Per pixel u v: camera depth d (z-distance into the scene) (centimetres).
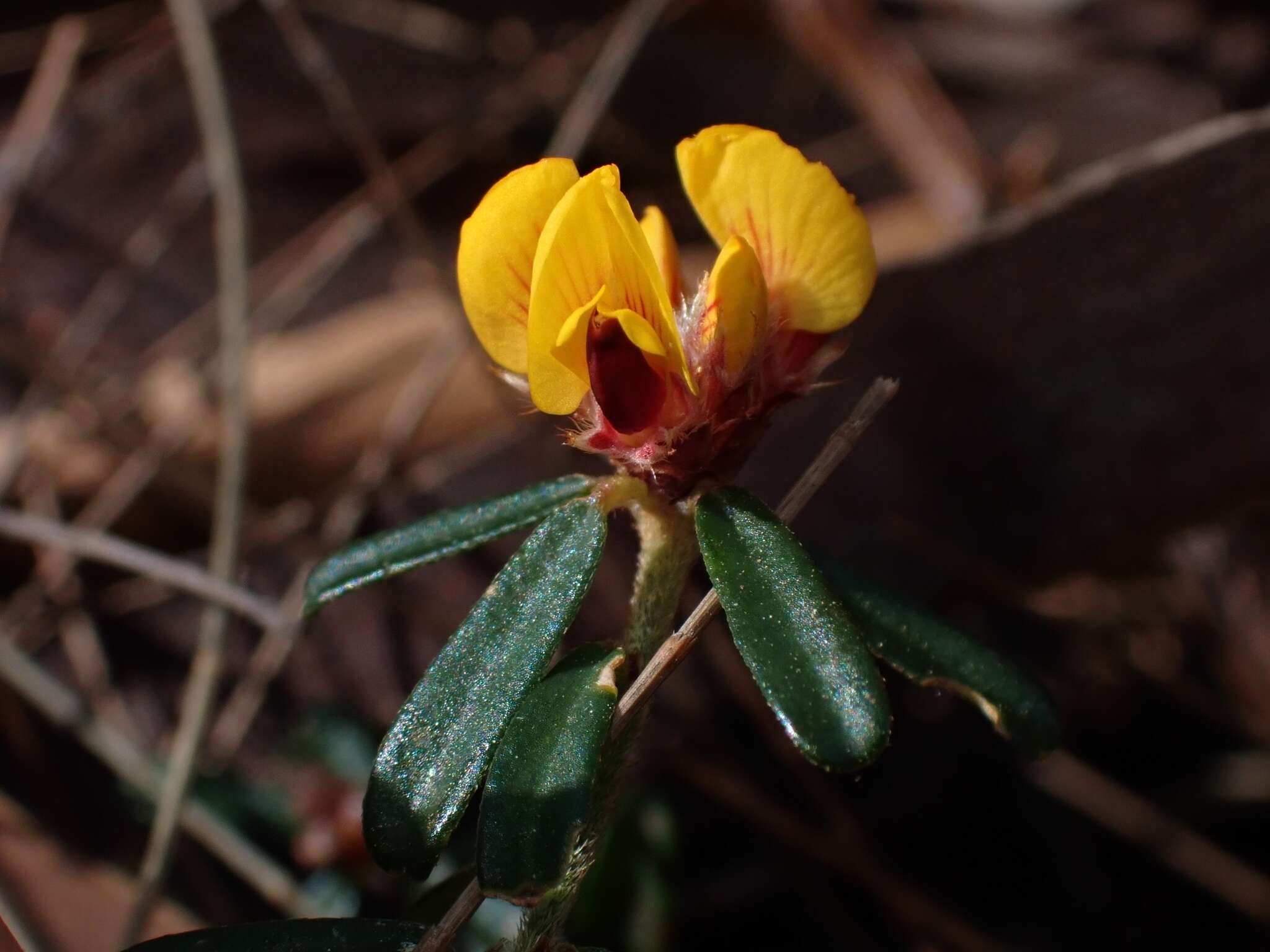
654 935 14
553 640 11
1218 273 14
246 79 23
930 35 30
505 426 17
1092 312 15
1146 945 15
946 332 15
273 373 17
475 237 11
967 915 15
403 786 11
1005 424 15
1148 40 29
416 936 11
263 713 16
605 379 11
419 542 11
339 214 21
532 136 23
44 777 15
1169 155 14
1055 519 16
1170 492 15
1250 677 17
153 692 16
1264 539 17
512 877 10
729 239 11
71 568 16
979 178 21
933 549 16
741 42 27
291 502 17
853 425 11
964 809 16
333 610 16
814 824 15
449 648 11
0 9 23
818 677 10
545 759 10
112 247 21
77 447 17
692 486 11
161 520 17
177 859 14
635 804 15
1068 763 15
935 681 11
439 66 24
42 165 21
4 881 13
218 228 15
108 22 23
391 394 17
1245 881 15
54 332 19
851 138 24
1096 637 17
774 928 15
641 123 25
